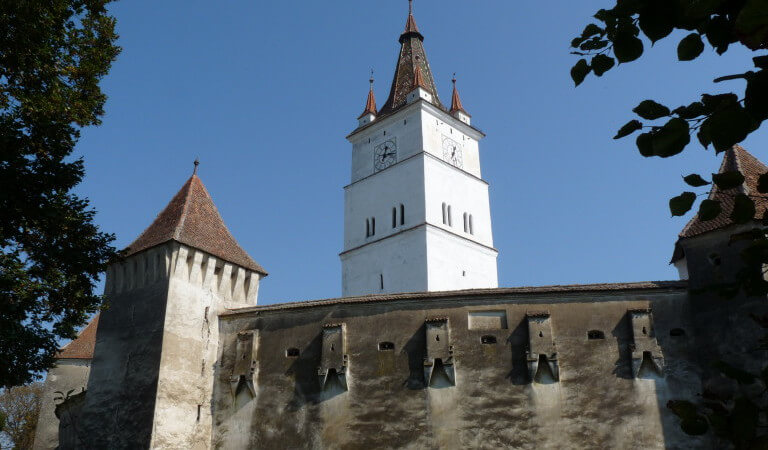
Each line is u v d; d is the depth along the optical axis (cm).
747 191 3077
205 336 3566
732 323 2888
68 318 2881
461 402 3102
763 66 532
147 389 3331
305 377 3325
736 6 550
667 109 580
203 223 3934
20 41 2752
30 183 2616
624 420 2944
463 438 3038
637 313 3109
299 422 3241
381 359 3259
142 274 3691
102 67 3231
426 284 6097
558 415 3006
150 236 3838
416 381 3180
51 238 2780
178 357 3425
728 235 2981
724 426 619
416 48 8062
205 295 3656
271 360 3428
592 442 2938
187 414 3353
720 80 538
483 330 3234
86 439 3434
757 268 704
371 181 7050
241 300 3834
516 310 3253
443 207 6656
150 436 3203
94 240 2892
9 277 2570
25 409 7962
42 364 2730
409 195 6600
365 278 6675
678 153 570
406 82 7662
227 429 3366
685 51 582
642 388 2983
